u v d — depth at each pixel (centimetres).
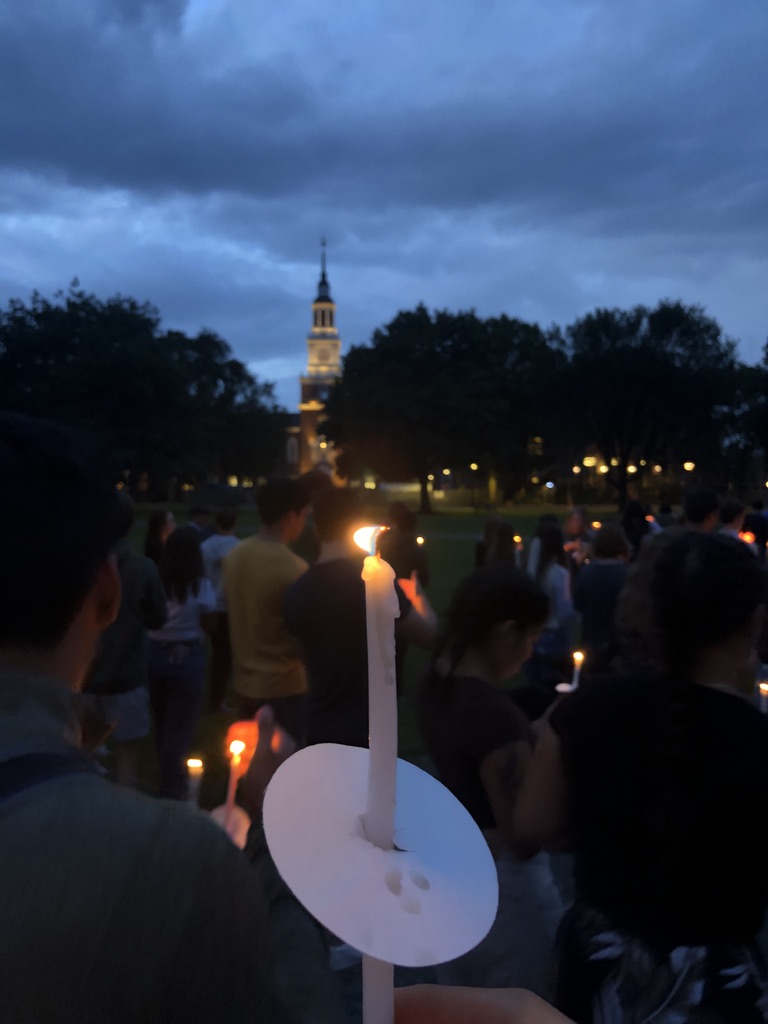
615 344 5850
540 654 641
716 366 5794
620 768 171
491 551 717
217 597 795
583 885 176
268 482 479
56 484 77
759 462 6650
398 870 53
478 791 238
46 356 6091
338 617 353
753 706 172
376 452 6012
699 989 161
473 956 229
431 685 251
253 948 65
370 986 51
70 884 61
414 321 6231
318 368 13838
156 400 5753
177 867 63
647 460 6162
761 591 175
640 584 250
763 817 163
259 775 167
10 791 66
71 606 76
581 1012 170
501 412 6053
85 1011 59
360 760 59
